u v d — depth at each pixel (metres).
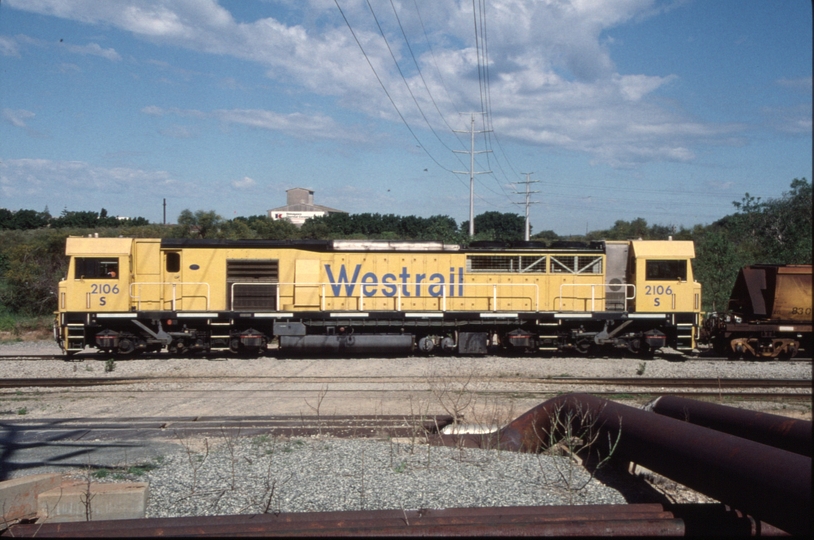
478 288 18.12
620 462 7.97
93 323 16.89
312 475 7.04
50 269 29.41
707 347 20.75
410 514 5.58
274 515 5.61
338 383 13.72
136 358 17.33
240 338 17.17
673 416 8.42
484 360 17.05
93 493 6.00
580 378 14.46
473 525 5.36
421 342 17.62
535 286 18.08
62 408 11.30
